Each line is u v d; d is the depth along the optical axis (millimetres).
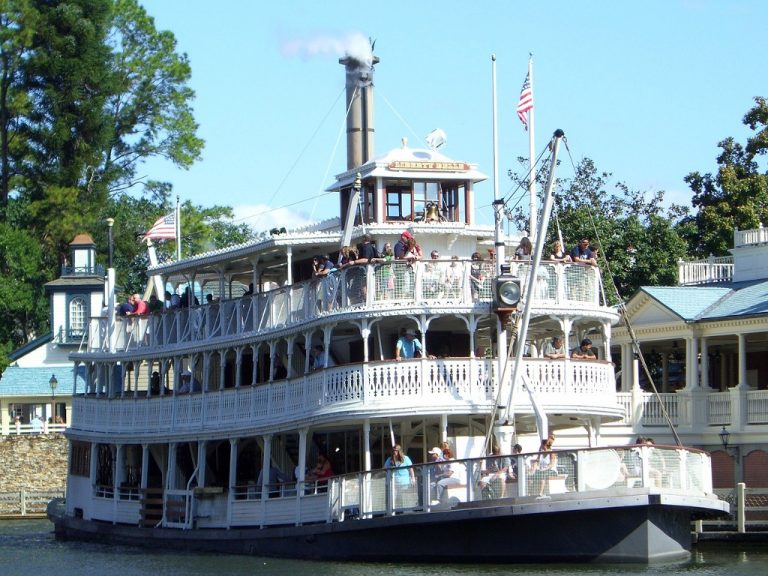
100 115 95812
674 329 57594
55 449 79312
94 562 47562
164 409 53562
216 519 49875
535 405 43312
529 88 49844
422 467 41719
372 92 58250
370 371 43750
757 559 43750
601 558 40312
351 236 48000
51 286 90812
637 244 70812
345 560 43500
